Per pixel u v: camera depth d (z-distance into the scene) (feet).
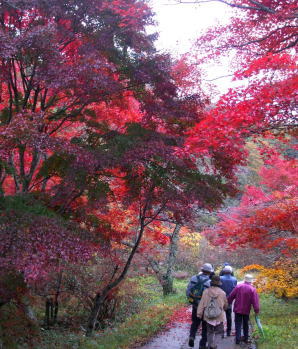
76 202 26.50
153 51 26.86
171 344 27.53
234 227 35.06
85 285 36.09
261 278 38.11
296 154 30.09
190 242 79.92
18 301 26.50
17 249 16.65
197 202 27.07
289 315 34.99
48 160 25.35
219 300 23.15
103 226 26.96
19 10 21.58
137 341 28.35
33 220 18.43
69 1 23.43
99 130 28.78
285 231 32.35
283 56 17.34
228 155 24.38
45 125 25.98
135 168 23.77
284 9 23.09
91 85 22.04
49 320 36.65
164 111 25.32
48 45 20.79
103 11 25.13
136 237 41.42
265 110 16.92
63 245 17.95
